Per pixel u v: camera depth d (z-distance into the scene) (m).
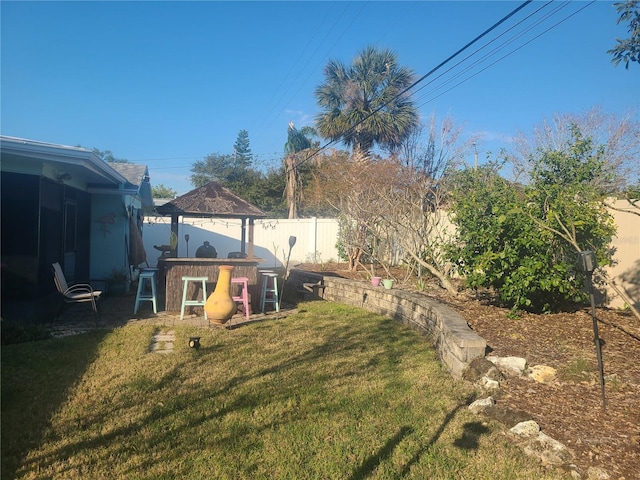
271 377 5.18
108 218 11.31
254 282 9.08
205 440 3.70
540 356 5.54
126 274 11.41
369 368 5.60
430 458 3.51
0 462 3.16
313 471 3.32
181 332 7.25
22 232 7.16
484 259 7.18
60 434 3.73
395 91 19.56
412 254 10.23
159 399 4.47
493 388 4.75
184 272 8.83
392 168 12.06
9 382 4.77
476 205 7.75
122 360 5.65
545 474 3.32
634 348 5.81
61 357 5.68
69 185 9.11
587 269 4.48
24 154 6.25
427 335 7.25
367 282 10.69
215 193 9.95
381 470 3.34
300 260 18.55
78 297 7.48
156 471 3.24
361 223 12.67
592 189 7.68
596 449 3.60
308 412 4.27
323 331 7.55
